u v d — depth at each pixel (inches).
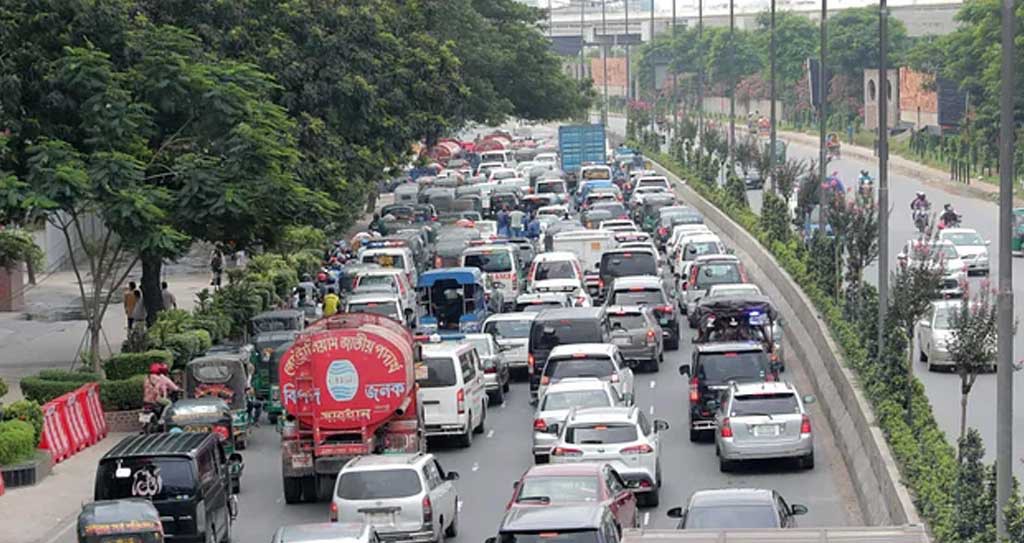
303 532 1133.7
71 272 3612.2
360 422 1590.8
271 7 2901.1
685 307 2805.1
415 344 1670.8
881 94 2033.7
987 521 1132.5
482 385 1980.8
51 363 2447.1
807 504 1529.3
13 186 2110.0
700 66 5861.2
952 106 5885.8
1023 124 4820.4
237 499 1664.6
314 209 2349.9
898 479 1365.7
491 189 4616.1
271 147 2278.5
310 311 2632.9
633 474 1512.1
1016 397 1889.8
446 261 3011.8
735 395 1673.2
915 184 5034.5
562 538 1069.1
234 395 1940.2
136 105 2250.2
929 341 2119.8
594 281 3046.3
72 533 1518.2
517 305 2474.2
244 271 2910.9
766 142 6117.1
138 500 1278.3
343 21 2994.6
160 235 2169.0
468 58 4744.1
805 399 1685.5
